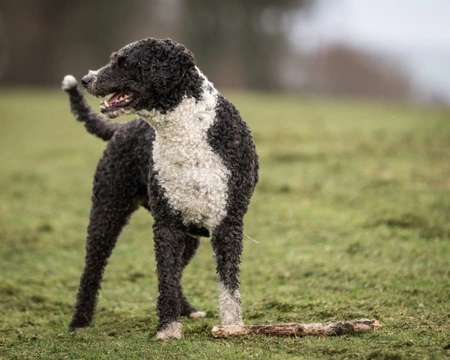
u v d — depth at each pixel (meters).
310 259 10.92
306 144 19.28
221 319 7.42
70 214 14.84
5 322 9.13
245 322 8.28
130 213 8.48
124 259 11.68
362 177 15.38
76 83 8.84
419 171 15.52
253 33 53.38
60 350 7.52
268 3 52.88
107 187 8.34
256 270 10.73
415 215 12.54
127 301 9.77
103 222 8.45
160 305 7.54
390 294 9.04
